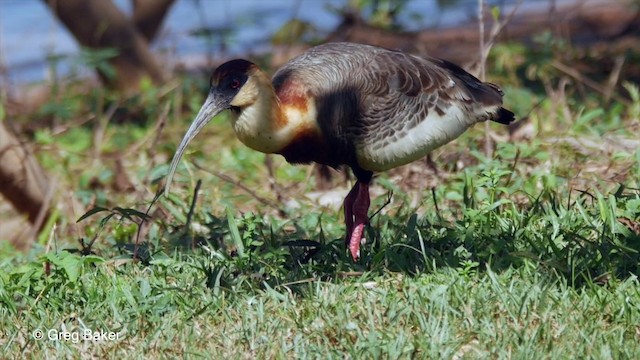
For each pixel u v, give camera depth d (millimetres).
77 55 21094
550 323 9094
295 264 10969
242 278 10414
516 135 15422
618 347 8641
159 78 22234
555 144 14430
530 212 11609
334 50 11836
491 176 12148
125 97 21188
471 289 9812
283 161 16562
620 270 10094
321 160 11812
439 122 11609
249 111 11359
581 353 8641
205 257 11219
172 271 10875
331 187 15109
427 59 12086
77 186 16922
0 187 15562
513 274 10148
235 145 18047
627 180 12992
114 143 18781
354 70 11531
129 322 9711
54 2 21188
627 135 14789
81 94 21875
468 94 11828
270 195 14836
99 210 11711
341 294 9922
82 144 19000
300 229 12289
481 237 10938
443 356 8633
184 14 30141
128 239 12859
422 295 9625
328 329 9234
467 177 12242
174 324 9633
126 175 16656
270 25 28781
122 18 21656
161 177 14000
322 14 29891
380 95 11461
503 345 8781
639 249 10391
